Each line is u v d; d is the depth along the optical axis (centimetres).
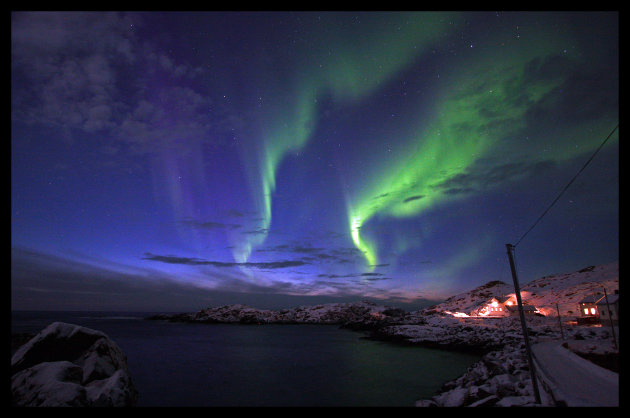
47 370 1577
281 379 2844
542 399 1264
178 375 3019
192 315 16512
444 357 4053
